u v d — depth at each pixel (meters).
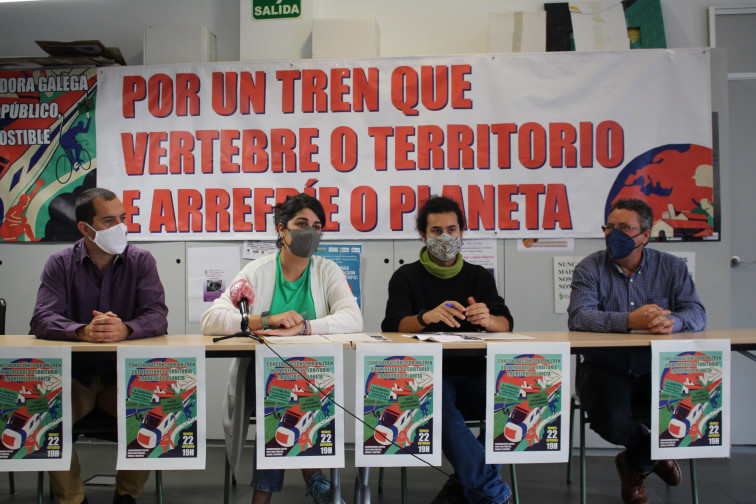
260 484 1.87
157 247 3.35
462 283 2.38
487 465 1.80
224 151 3.32
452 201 2.38
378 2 3.47
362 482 1.75
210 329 2.04
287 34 3.38
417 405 1.68
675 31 3.35
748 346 1.81
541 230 3.21
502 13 3.29
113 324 1.84
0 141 3.39
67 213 3.37
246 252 3.31
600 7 3.29
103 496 2.46
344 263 3.28
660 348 1.77
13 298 3.37
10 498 2.47
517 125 3.22
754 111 3.33
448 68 3.24
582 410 2.21
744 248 3.33
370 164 3.27
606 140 3.19
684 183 3.15
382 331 2.36
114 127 3.36
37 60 3.30
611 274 2.39
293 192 3.29
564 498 2.45
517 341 1.76
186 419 1.67
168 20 3.57
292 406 1.66
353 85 3.27
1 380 1.69
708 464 2.94
